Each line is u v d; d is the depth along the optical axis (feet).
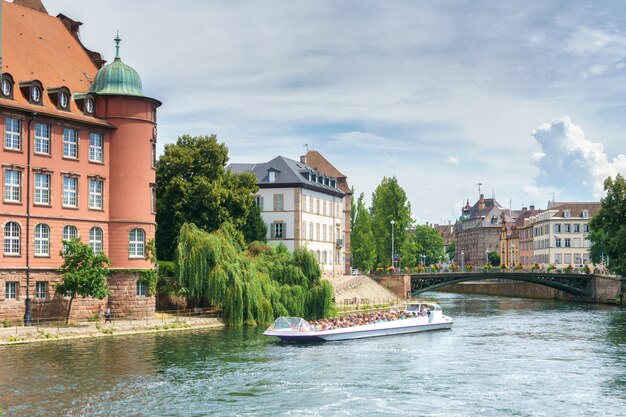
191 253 201.77
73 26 225.97
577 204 549.95
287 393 123.85
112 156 201.16
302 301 213.05
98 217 197.67
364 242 408.26
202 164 242.17
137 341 169.99
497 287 486.79
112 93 200.13
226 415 108.99
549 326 237.66
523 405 118.21
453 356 166.09
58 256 187.73
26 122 182.80
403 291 350.23
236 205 246.68
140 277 200.54
